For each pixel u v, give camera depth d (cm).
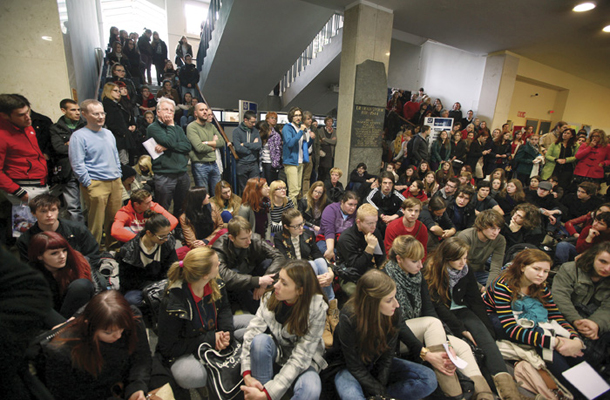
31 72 303
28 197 224
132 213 257
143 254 205
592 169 501
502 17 514
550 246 336
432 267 211
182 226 268
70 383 121
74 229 206
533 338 187
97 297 125
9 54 292
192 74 701
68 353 117
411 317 198
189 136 358
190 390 175
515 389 169
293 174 438
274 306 167
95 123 263
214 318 178
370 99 509
